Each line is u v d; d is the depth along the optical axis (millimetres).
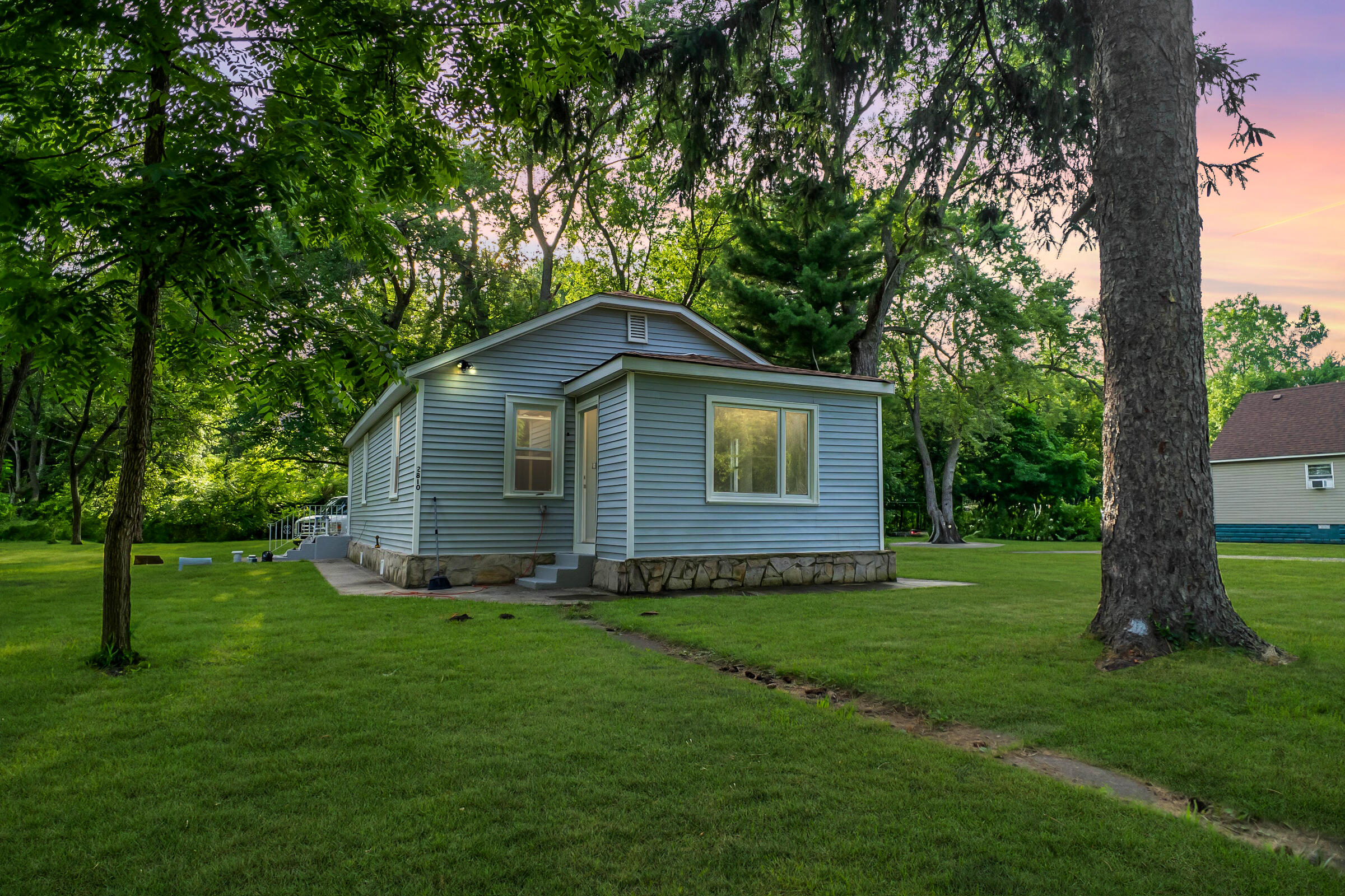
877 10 9578
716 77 9922
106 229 4449
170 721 4266
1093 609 8719
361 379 6137
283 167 4832
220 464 31438
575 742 3893
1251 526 30109
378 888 2430
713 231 26969
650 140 10812
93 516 29969
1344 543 27188
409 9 5547
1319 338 55125
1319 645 6117
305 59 5727
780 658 5984
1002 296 24953
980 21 10102
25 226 4723
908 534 37219
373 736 3982
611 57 9484
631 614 8375
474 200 26938
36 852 2682
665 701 4707
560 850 2705
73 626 7605
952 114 10672
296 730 4086
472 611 8742
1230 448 31312
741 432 11883
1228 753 3719
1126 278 6289
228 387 6438
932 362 29969
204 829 2873
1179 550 5887
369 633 7168
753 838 2797
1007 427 30828
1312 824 2990
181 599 9828
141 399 5855
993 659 5848
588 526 12961
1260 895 2412
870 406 13086
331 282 23312
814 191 11055
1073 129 9961
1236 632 5766
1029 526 34438
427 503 12258
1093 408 41062
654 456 11102
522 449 13219
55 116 5402
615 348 14211
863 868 2576
